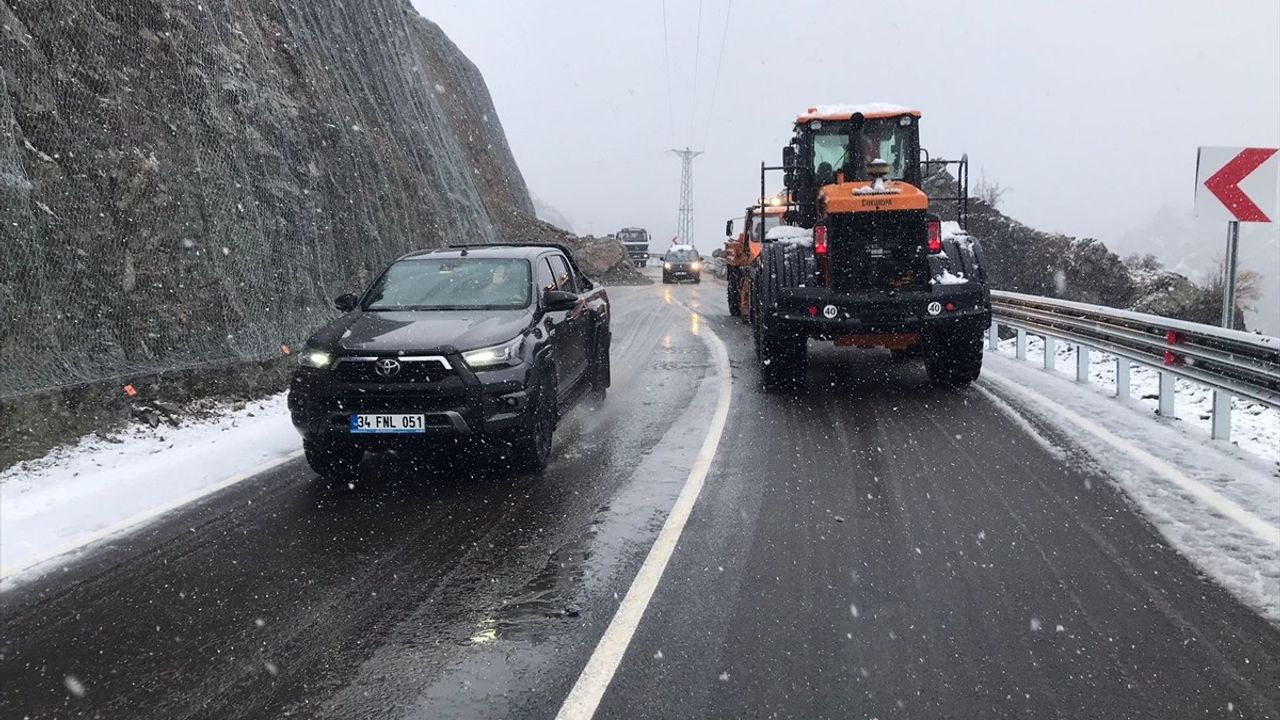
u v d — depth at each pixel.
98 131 9.27
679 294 32.22
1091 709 3.36
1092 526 5.38
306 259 13.05
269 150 12.86
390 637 4.06
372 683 3.63
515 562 4.99
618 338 16.67
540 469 6.93
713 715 3.34
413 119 25.73
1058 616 4.16
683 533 5.41
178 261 9.88
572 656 3.83
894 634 4.00
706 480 6.59
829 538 5.29
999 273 21.12
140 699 3.54
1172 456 6.89
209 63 11.95
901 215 9.81
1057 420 8.38
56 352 8.01
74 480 6.88
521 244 9.20
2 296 7.53
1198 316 18.47
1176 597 4.35
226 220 10.98
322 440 6.47
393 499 6.31
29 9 8.83
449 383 6.35
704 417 8.96
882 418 8.77
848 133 11.81
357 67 21.88
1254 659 3.73
